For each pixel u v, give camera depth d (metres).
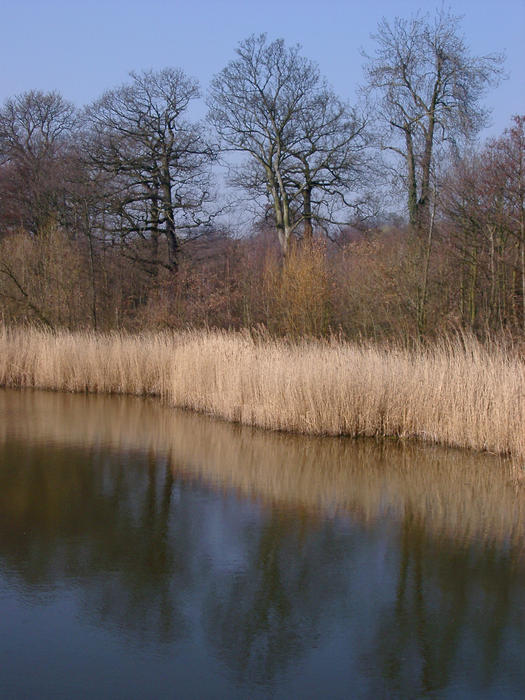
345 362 12.41
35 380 17.83
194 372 14.90
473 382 11.20
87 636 5.14
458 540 7.13
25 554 6.66
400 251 17.00
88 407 15.00
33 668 4.71
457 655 4.98
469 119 21.27
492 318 15.64
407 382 11.91
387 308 16.69
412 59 22.19
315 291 17.50
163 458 10.39
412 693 4.51
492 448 10.76
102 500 8.35
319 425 12.04
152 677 4.64
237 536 7.21
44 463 10.02
